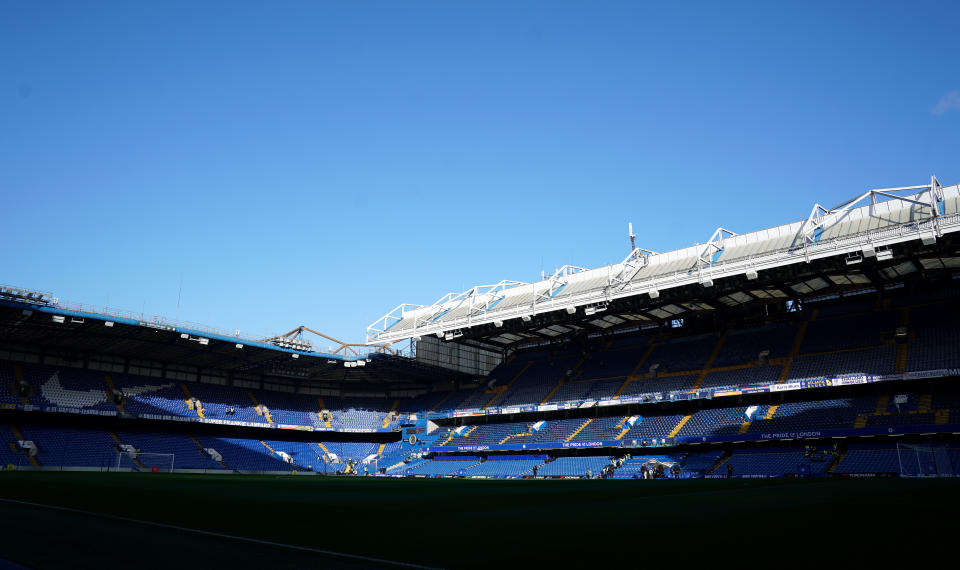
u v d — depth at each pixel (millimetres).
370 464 80812
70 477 38906
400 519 16625
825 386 54219
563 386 74500
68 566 8930
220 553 10344
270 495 26250
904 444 49094
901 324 58406
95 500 20609
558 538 12461
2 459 58188
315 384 91438
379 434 89688
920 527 13094
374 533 13414
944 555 9586
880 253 45344
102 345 69625
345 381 92125
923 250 48062
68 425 67812
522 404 74062
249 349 72438
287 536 12820
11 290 55844
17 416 65000
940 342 53531
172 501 21109
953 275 58719
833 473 48906
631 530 13680
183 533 12867
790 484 34562
